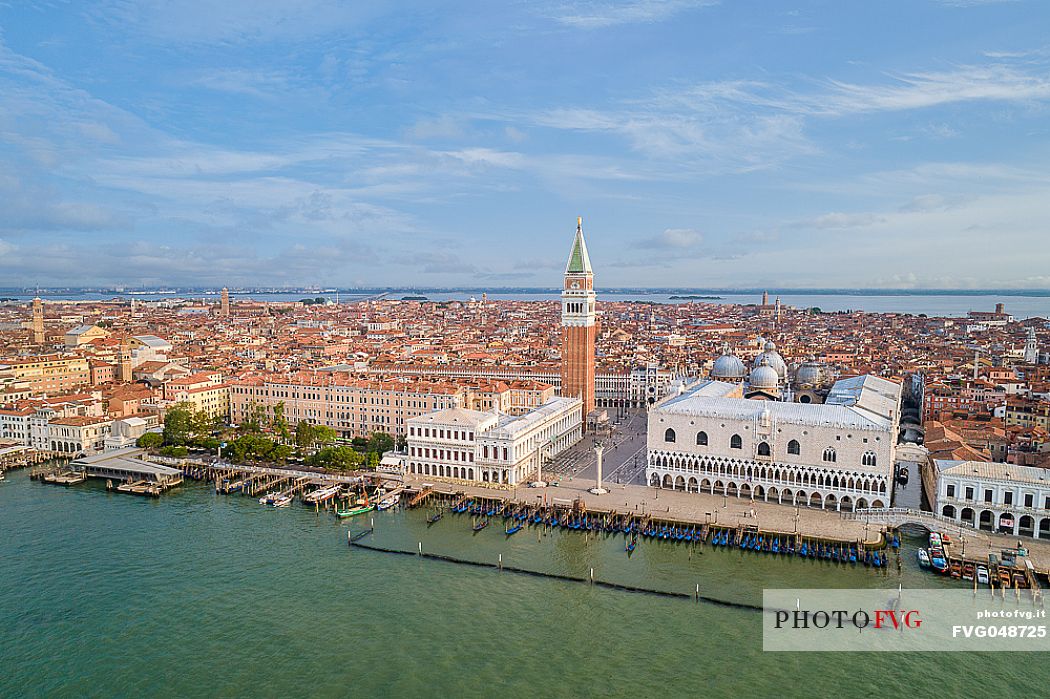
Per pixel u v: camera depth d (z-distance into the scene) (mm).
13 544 183500
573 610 148500
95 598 153750
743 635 138000
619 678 124500
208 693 121125
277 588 158750
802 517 195750
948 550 169875
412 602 152250
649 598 153375
